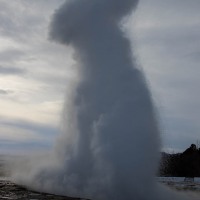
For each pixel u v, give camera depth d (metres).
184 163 83.81
